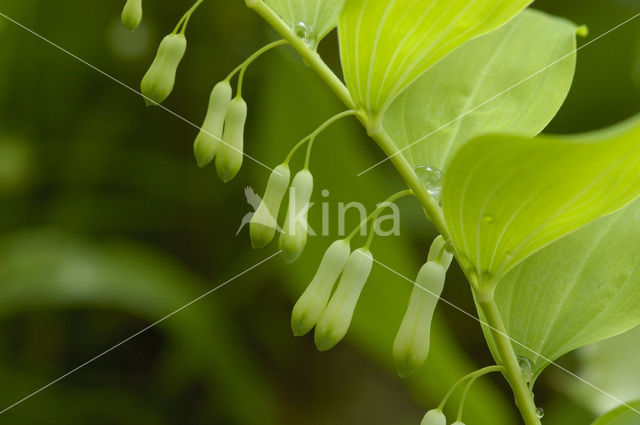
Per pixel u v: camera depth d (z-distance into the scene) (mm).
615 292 226
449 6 202
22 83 554
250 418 481
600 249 228
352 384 522
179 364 481
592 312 226
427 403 394
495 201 193
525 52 236
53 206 539
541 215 194
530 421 210
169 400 488
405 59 209
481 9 202
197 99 569
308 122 306
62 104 564
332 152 302
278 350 531
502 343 209
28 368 504
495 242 202
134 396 489
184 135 573
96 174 547
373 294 293
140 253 508
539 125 231
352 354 539
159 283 481
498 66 235
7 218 533
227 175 219
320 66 216
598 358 293
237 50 568
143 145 568
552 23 237
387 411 508
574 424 368
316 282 213
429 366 304
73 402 476
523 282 228
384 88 212
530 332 227
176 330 473
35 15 542
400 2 201
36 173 541
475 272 208
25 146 539
